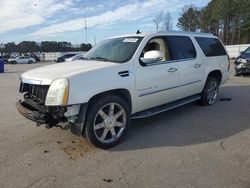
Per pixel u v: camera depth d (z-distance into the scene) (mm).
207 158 3996
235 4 61906
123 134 4656
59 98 3939
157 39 5488
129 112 4730
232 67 19266
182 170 3656
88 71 4227
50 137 4949
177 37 5980
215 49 7172
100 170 3719
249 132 5066
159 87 5270
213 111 6535
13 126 5664
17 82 14492
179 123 5660
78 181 3455
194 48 6328
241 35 64188
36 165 3898
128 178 3494
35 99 4383
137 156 4125
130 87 4695
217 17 65750
